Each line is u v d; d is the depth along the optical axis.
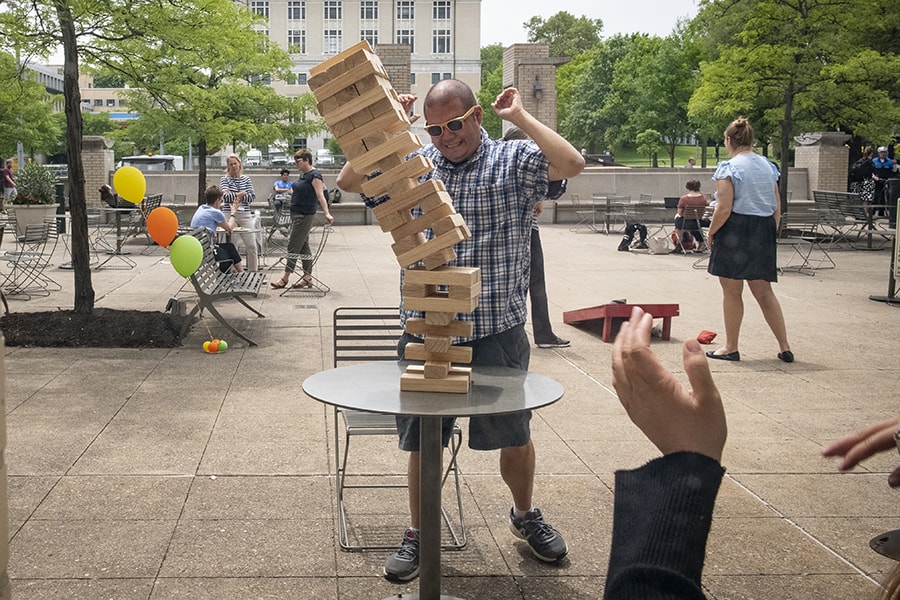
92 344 8.82
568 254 18.25
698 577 1.05
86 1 9.49
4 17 9.93
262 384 7.45
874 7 20.17
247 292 9.23
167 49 11.42
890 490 5.25
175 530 4.52
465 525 4.66
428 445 3.36
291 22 89.81
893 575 0.96
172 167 38.22
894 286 12.16
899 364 8.49
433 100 3.73
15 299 12.12
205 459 5.55
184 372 7.85
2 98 11.79
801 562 4.31
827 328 10.27
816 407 7.02
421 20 91.19
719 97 20.94
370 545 4.38
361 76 2.88
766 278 8.41
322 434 6.08
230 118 23.14
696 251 18.58
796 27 19.73
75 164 9.48
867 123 21.00
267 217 22.20
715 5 20.94
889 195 23.55
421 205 3.00
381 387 3.13
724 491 5.21
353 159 2.95
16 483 5.10
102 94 134.12
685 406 1.12
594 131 102.12
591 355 8.79
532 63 27.61
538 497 5.06
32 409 6.60
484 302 3.82
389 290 13.08
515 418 3.96
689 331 10.04
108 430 6.10
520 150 3.79
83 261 9.59
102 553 4.24
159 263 16.34
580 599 3.91
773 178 8.37
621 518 1.12
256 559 4.22
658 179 28.28
